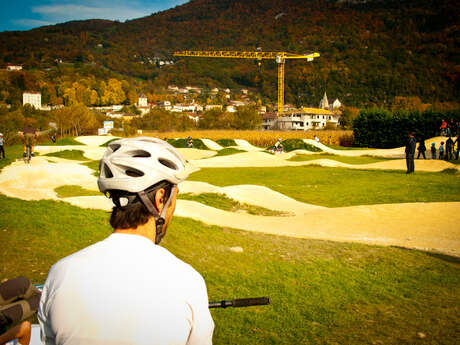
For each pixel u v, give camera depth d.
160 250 1.36
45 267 5.95
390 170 25.30
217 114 112.19
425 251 8.62
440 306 5.85
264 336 4.76
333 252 8.45
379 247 8.85
